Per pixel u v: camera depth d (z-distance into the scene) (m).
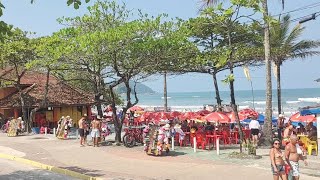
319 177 14.14
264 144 21.83
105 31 23.27
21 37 32.41
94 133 23.14
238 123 19.55
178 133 22.97
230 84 20.19
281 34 33.59
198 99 161.88
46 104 34.88
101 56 23.03
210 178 13.87
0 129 36.59
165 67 27.28
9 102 35.31
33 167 17.44
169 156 19.00
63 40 24.20
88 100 38.38
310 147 19.08
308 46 34.59
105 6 24.69
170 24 23.30
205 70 30.92
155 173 14.92
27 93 36.41
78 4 9.62
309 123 21.62
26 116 34.53
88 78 32.47
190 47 26.80
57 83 37.12
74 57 23.67
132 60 23.78
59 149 22.06
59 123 28.95
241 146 18.75
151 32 22.89
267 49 21.52
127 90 24.62
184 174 14.63
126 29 22.09
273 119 31.09
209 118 22.83
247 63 31.48
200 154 19.47
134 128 24.66
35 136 29.86
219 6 18.38
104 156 19.34
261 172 14.69
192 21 27.78
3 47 31.38
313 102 96.50
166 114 28.92
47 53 24.75
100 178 14.05
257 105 97.00
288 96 141.38
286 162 11.59
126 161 17.78
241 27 28.42
